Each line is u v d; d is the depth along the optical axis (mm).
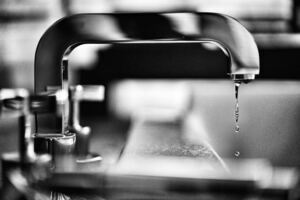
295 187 412
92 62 1302
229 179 414
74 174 441
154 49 1286
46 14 1300
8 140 691
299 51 1215
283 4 1226
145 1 1318
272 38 1218
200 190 417
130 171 444
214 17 453
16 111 412
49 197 435
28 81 1315
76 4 1316
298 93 846
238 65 445
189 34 454
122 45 1288
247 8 1252
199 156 555
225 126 923
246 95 906
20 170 432
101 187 440
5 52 1304
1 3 1286
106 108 1271
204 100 1029
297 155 786
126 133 952
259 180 413
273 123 827
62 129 464
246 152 809
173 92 1268
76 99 528
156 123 875
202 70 1284
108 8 1322
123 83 1300
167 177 424
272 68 1229
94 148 764
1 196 420
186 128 795
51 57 471
